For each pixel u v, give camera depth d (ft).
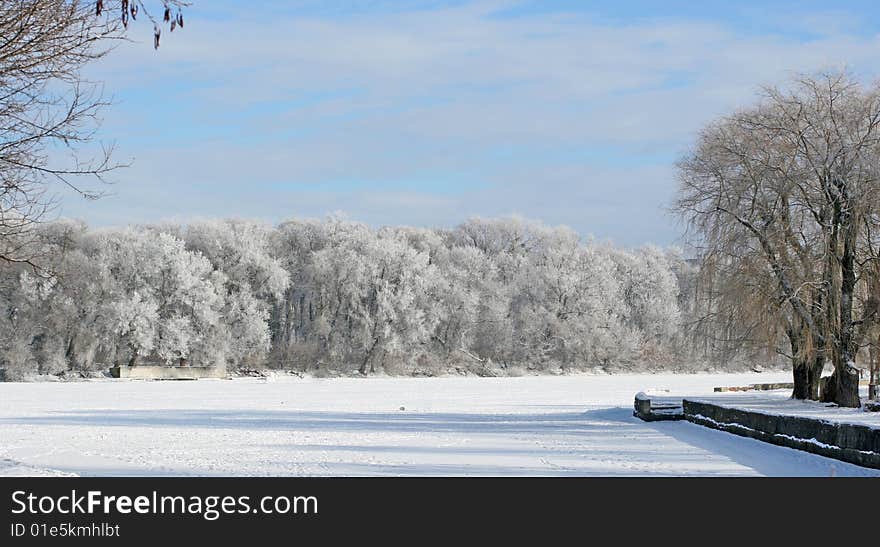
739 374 358.23
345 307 331.36
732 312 116.47
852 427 66.54
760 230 113.91
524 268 361.92
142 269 292.20
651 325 366.63
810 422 73.82
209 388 233.14
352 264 323.78
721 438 91.61
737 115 115.85
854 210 104.53
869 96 107.76
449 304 342.44
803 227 111.86
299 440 92.27
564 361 350.84
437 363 337.31
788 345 128.67
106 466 68.74
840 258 108.37
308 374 315.17
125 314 279.69
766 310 114.73
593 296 349.20
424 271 332.19
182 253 296.92
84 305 283.79
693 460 73.20
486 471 66.28
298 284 349.82
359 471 66.39
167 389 224.94
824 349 111.24
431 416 132.87
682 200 120.78
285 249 355.77
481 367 341.82
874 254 109.19
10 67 37.50
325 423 118.01
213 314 297.12
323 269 326.24
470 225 395.96
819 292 109.70
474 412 143.33
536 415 134.41
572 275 346.74
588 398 193.16
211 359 299.17
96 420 120.16
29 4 36.94
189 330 295.07
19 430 102.37
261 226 346.33
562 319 349.41
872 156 103.76
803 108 108.99
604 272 358.02
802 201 111.04
